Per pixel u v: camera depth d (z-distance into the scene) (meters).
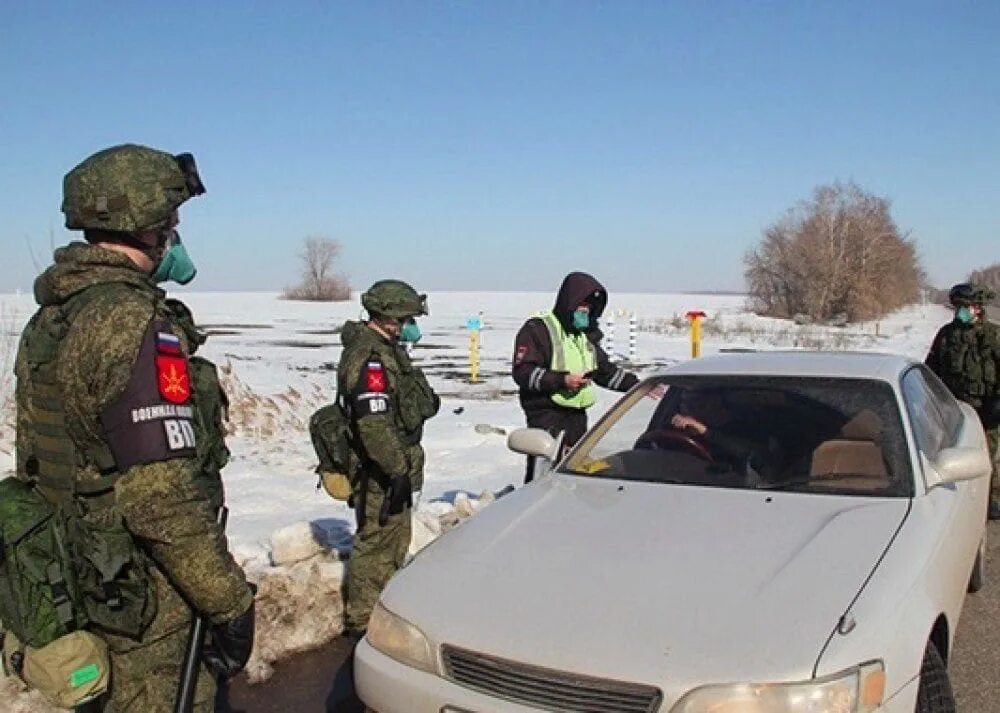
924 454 3.91
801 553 3.10
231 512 6.66
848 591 2.84
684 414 4.31
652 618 2.76
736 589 2.88
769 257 54.88
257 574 4.73
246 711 3.96
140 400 2.17
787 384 4.32
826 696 2.47
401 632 2.97
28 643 2.23
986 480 5.13
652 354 24.72
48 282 2.32
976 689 4.11
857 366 4.45
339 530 5.88
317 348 24.83
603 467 4.18
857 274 51.59
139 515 2.16
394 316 4.41
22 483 2.38
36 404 2.31
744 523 3.40
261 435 9.81
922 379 4.83
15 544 2.21
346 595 4.83
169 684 2.40
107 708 2.37
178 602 2.39
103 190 2.29
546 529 3.50
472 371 17.91
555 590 2.98
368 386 4.26
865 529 3.29
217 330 34.59
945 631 3.31
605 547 3.27
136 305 2.23
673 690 2.50
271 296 98.81
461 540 3.50
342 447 4.46
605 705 2.56
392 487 4.33
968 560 4.07
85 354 2.19
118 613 2.26
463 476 8.44
